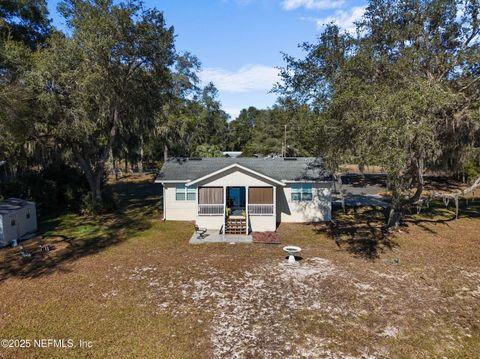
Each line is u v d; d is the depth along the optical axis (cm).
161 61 2000
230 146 6519
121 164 5200
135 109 2184
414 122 1043
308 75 1559
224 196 1659
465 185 3036
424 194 2602
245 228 1598
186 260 1251
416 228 1698
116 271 1145
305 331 785
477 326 812
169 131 3547
